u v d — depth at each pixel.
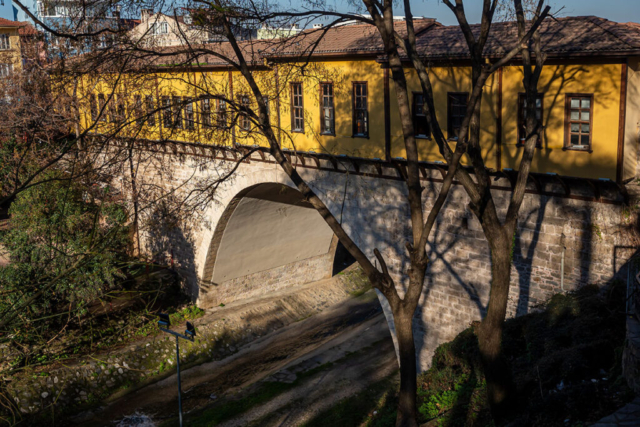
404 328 11.92
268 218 30.98
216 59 24.67
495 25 18.88
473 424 13.93
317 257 36.72
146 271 30.67
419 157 19.31
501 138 17.42
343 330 31.00
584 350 13.57
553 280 17.50
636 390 10.80
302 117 23.00
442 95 18.41
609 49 14.67
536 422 11.49
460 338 18.61
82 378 23.73
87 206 21.39
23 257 20.45
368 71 20.12
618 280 16.08
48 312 20.91
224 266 31.52
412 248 11.72
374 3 11.83
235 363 27.80
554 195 17.06
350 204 22.17
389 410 19.25
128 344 26.30
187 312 30.58
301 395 24.28
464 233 19.28
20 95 18.52
